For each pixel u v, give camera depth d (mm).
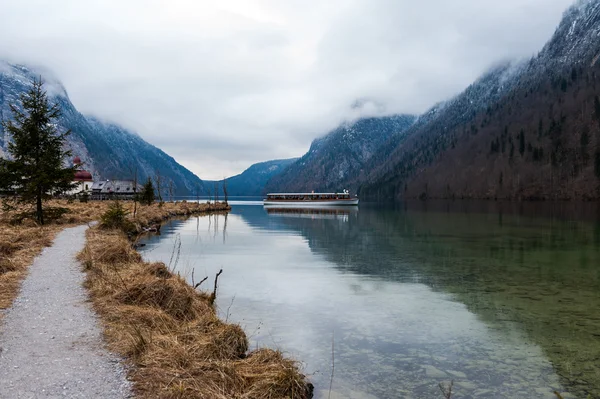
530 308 12922
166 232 37375
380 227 44688
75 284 11414
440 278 17422
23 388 5422
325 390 7344
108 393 5449
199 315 9883
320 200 131125
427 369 8336
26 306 9227
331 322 11328
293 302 13430
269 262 21469
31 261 14555
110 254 15078
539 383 7758
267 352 7777
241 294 14430
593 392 7395
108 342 7262
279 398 6320
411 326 11062
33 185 25672
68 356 6586
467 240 31797
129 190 115562
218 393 5762
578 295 14508
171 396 5473
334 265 20547
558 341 9992
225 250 25953
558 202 126375
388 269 19531
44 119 26766
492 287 15805
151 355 6660
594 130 169875
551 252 25125
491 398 7164
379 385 7594
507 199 157250
